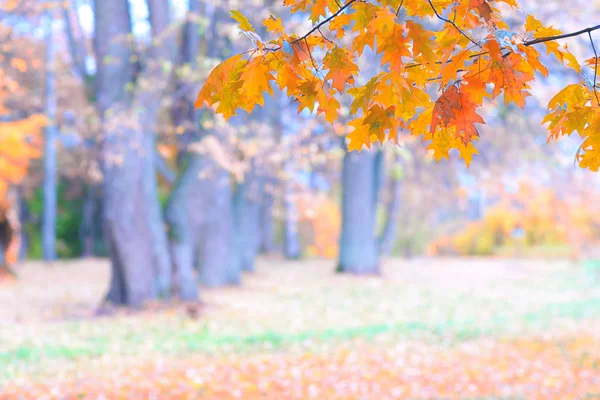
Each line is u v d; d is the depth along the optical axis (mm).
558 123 2520
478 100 2305
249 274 23797
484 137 22578
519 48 2307
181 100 15281
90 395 6914
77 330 11906
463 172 30641
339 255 24594
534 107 20547
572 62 2398
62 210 33906
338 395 6984
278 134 16641
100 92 13852
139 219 14117
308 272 25188
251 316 13789
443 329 11836
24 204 32500
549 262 31297
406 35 2119
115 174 13945
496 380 7734
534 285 21234
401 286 20484
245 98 2299
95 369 8500
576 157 2545
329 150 13844
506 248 36469
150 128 14055
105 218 14141
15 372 8273
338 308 15367
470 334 11219
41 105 23047
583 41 15102
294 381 7582
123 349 9992
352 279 22422
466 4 2293
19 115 23250
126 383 7551
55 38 24922
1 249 21156
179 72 13711
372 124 2387
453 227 37656
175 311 14000
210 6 16156
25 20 17094
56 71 22984
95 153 16562
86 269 25234
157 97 13867
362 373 8055
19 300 16219
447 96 2289
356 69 2293
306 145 13922
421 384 7551
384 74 2258
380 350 9680
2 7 14516
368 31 2115
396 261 31141
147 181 14281
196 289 15141
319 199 37812
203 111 15062
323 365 8547
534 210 35438
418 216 36219
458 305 16078
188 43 15703
